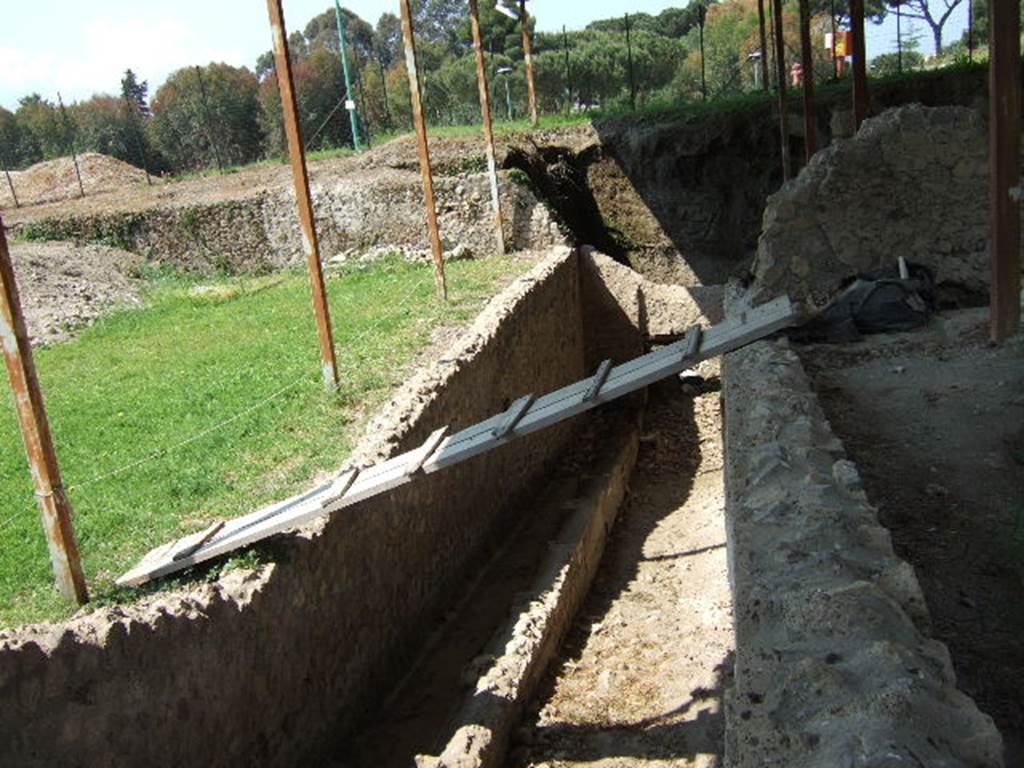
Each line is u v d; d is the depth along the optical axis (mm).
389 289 16375
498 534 11711
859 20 13430
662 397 18203
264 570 6555
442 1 55312
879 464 6445
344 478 6801
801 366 7484
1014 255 6523
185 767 5625
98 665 5148
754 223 22125
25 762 4699
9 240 19969
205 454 9008
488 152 18734
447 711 7762
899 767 2998
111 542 7254
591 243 22750
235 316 15547
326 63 33531
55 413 10633
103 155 27312
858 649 3746
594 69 33469
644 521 13000
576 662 9172
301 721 6816
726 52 35594
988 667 4359
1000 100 6289
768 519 4879
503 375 12875
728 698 3818
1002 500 5777
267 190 20578
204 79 33125
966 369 7992
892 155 10023
